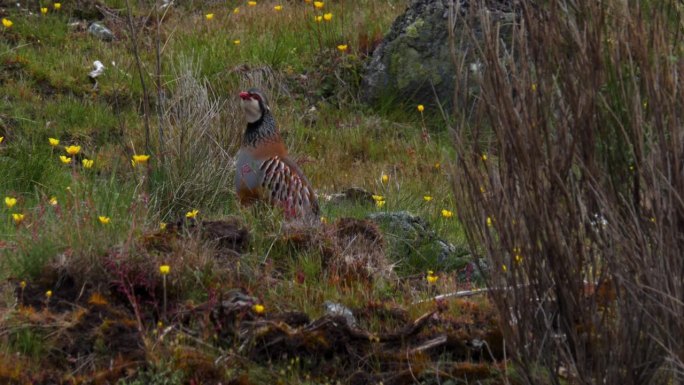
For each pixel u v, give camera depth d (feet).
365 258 38.63
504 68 26.20
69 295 31.96
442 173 57.57
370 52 73.56
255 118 44.09
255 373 29.68
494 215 26.78
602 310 27.78
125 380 28.45
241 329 31.30
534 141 25.68
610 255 25.63
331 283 36.47
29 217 40.22
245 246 37.65
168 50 69.00
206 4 82.84
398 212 44.70
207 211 44.78
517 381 29.96
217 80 65.26
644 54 25.11
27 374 28.55
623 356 26.40
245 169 44.11
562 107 25.68
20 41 67.77
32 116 58.59
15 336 29.91
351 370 30.78
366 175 56.90
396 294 37.04
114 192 40.65
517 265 26.99
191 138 47.24
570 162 25.59
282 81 69.10
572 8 25.84
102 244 33.24
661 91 25.05
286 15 77.92
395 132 65.31
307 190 44.52
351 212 47.21
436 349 31.99
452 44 26.91
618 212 25.77
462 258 41.45
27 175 48.62
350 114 67.41
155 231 36.78
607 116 25.57
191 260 34.24
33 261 32.86
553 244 26.17
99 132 57.88
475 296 36.52
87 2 76.79
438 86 68.13
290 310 33.71
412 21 69.97
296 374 29.96
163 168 45.42
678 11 26.48
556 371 27.53
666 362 26.63
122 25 74.59
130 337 30.17
